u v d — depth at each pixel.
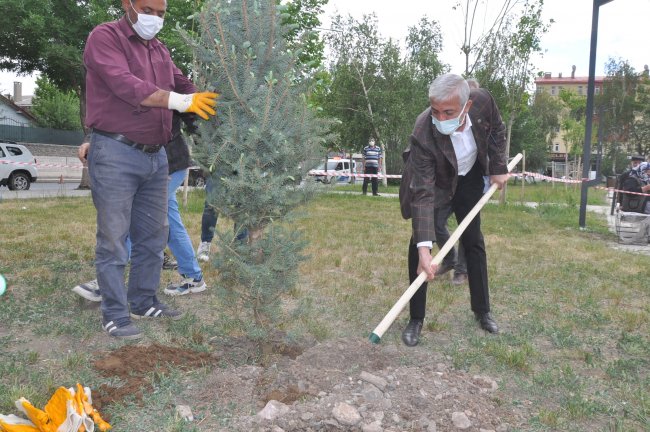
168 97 2.62
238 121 2.60
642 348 3.35
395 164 28.06
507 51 15.88
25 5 16.55
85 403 2.00
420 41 26.12
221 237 2.71
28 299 3.81
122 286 3.12
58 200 11.23
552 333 3.55
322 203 12.71
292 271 2.81
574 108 52.59
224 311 3.62
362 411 2.22
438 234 4.50
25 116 37.00
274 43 2.67
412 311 3.38
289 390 2.46
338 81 23.31
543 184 35.78
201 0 2.79
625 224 8.03
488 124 3.30
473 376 2.70
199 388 2.50
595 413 2.48
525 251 6.62
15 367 2.65
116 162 2.98
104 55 2.79
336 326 3.57
